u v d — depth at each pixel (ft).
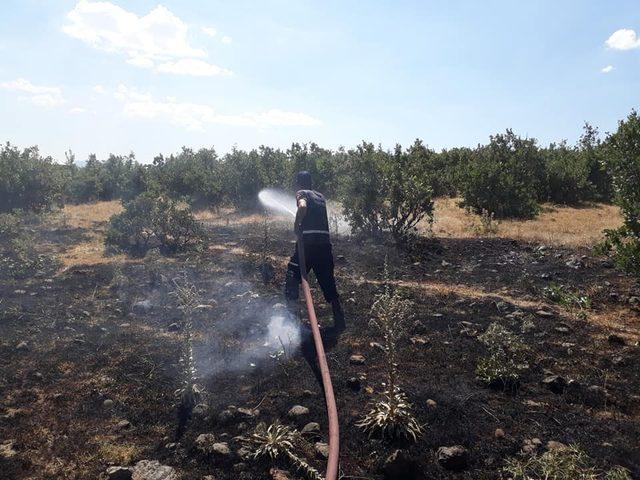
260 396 13.82
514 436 11.92
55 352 16.58
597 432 12.05
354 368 15.42
